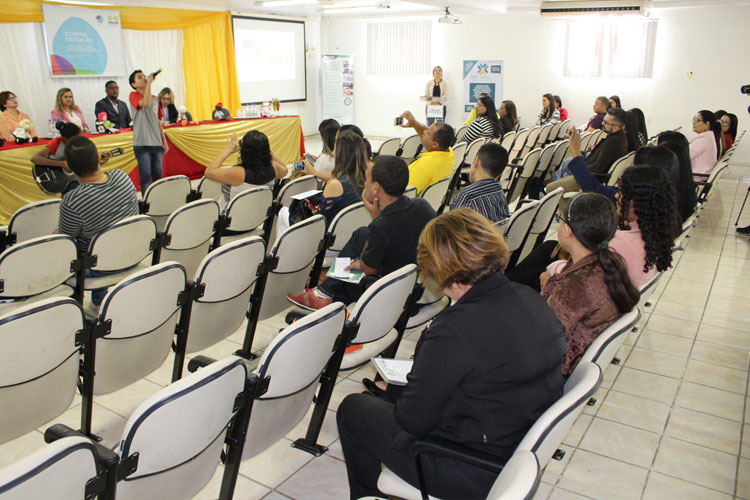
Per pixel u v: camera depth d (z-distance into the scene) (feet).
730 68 31.12
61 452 3.32
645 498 6.99
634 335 11.43
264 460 7.47
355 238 9.41
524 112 37.91
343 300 8.91
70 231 10.18
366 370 9.82
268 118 30.04
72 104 22.93
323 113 42.29
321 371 6.44
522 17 36.42
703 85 31.96
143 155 22.20
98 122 22.70
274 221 13.58
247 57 36.04
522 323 4.43
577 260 6.27
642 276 7.60
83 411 7.25
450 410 4.51
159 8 29.86
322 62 41.06
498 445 4.44
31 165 19.24
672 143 12.25
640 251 7.49
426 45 40.06
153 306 7.16
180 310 8.18
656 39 32.58
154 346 7.66
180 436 4.48
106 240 9.52
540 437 3.75
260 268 8.80
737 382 9.66
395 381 5.90
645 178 7.36
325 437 7.97
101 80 27.96
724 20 30.68
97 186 10.22
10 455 7.52
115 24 27.76
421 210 8.36
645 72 33.27
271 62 37.93
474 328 4.35
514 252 11.23
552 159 20.24
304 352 5.62
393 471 5.16
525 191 19.48
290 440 7.88
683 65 32.22
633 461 7.68
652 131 33.96
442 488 4.76
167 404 4.18
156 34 30.27
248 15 35.47
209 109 33.99
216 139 27.02
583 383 4.25
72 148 10.02
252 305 9.39
